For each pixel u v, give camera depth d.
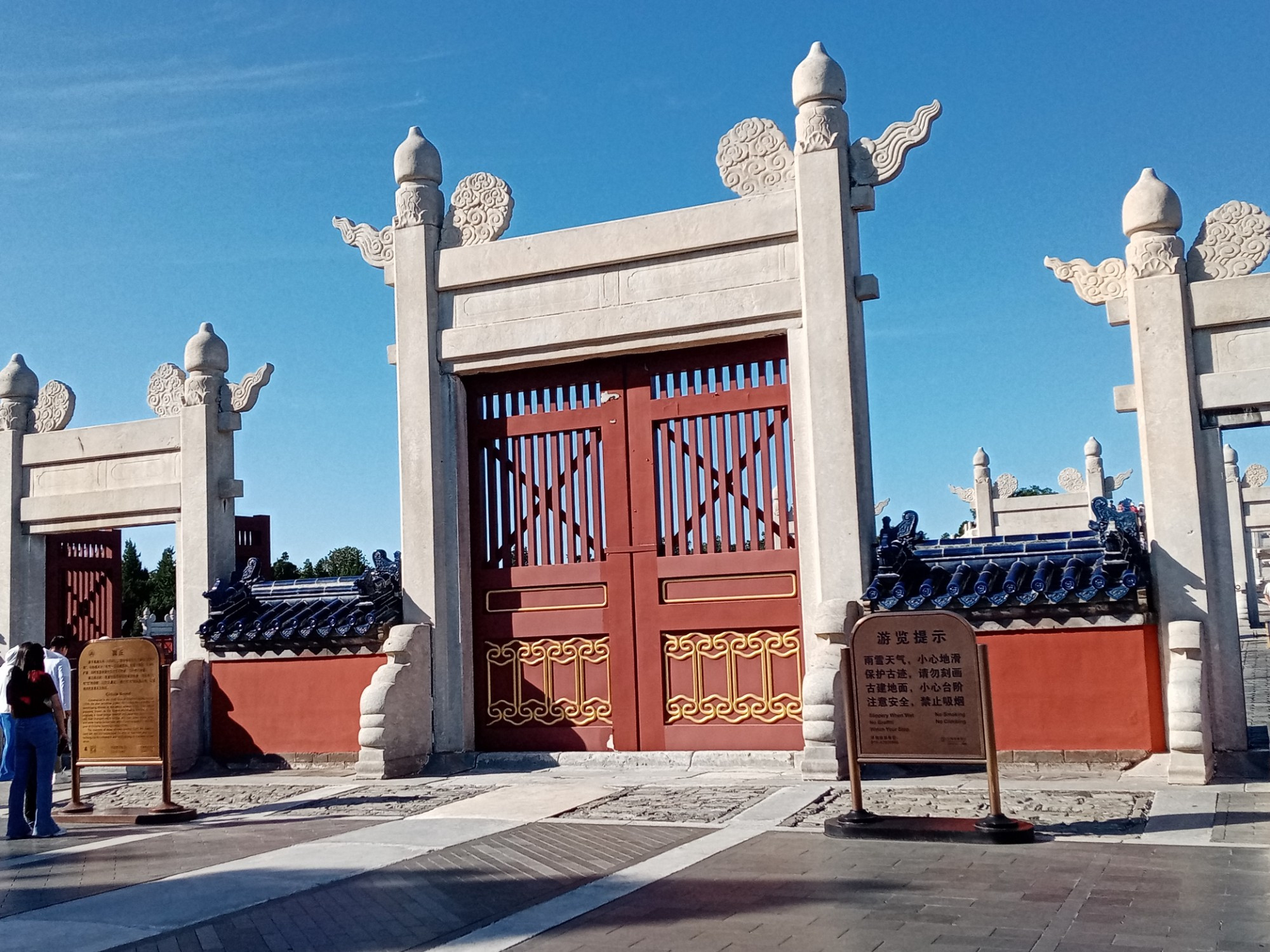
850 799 10.33
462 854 8.63
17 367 17.47
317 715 14.53
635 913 6.75
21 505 17.16
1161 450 11.70
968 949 5.81
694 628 13.42
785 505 13.18
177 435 16.12
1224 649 11.48
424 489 14.33
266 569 17.38
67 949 6.51
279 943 6.46
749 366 13.48
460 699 14.04
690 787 11.46
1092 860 7.68
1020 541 12.41
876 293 12.73
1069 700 11.60
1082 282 12.43
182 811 11.09
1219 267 11.85
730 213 13.28
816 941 6.05
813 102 13.01
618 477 13.94
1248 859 7.57
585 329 13.80
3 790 13.65
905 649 8.80
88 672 11.60
